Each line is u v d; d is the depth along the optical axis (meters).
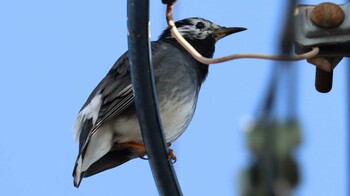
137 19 7.81
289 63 3.90
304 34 7.84
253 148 3.98
